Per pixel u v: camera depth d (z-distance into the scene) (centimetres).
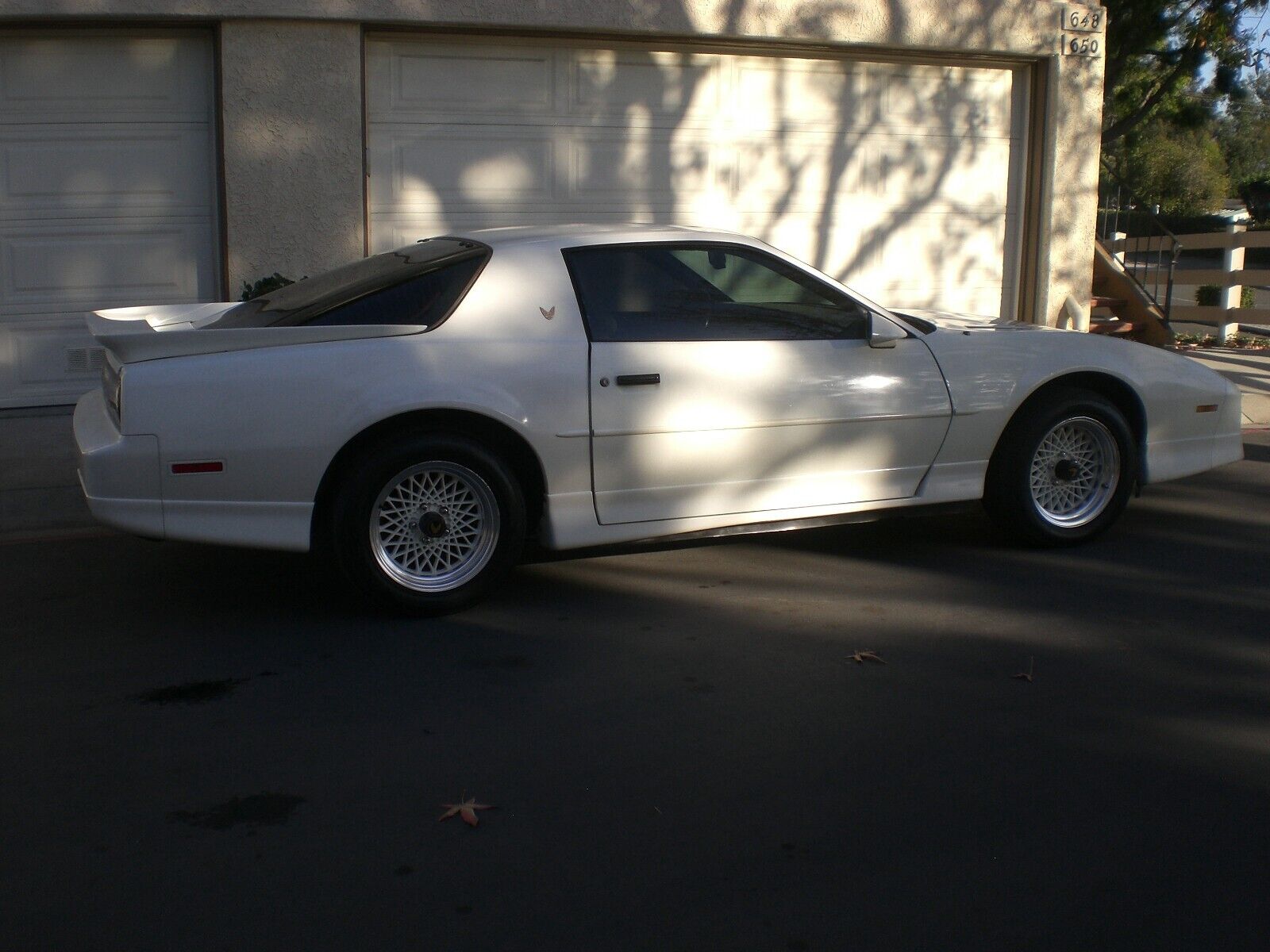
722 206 1077
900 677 465
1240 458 678
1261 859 336
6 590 574
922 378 589
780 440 568
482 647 497
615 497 548
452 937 299
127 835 349
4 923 306
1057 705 439
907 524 694
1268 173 3744
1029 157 1173
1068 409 614
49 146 927
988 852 339
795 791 374
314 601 558
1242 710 436
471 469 522
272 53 927
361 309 527
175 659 485
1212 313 1488
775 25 1034
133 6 896
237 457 495
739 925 304
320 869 331
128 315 600
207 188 958
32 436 864
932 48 1094
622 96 1031
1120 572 598
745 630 516
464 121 995
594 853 339
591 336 539
